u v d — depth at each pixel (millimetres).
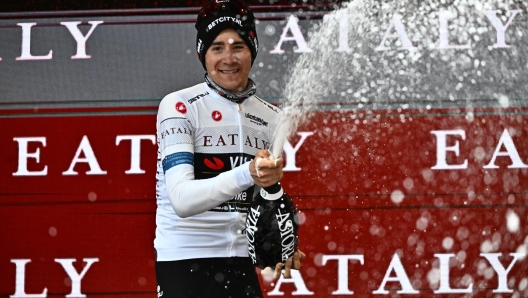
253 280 3887
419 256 6348
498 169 6340
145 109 6504
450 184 6359
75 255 6469
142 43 6520
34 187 6480
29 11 6551
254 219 3568
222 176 3326
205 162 3805
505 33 6398
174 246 3773
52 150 6496
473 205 6340
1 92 6508
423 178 6371
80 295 6449
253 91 4016
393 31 6457
